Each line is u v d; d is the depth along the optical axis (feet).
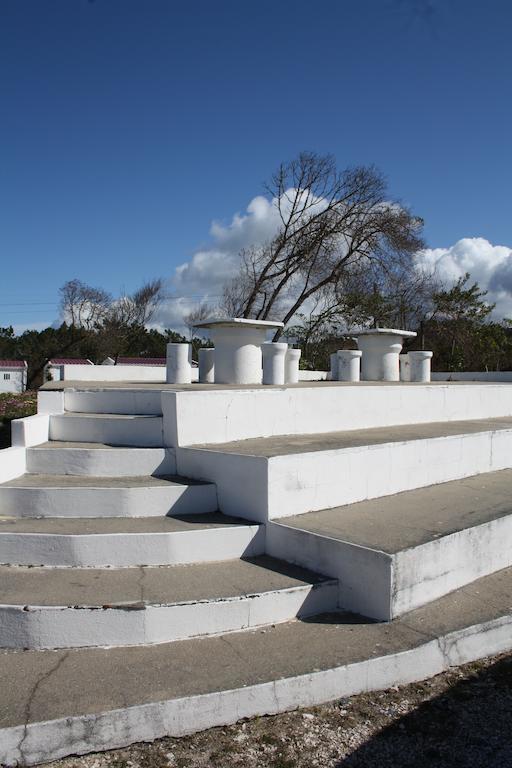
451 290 87.66
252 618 13.75
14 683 11.37
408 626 13.73
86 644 12.85
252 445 20.57
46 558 15.62
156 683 11.37
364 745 10.76
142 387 27.25
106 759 10.28
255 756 10.43
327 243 86.17
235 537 16.55
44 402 24.62
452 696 12.35
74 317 154.61
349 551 14.67
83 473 20.01
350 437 23.34
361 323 90.53
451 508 18.72
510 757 10.49
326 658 12.33
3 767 9.95
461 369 84.79
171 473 20.35
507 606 15.02
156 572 15.25
